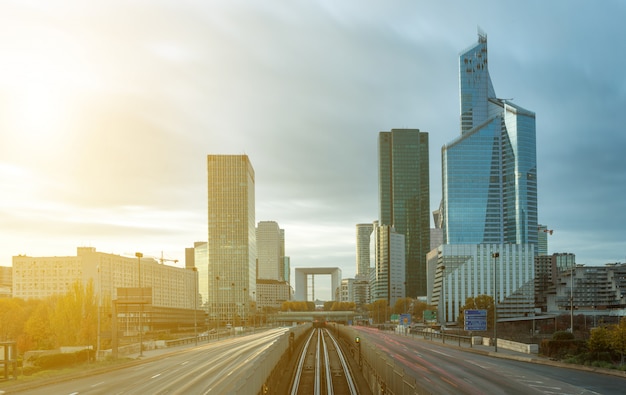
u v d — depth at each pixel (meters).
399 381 33.81
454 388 48.88
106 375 65.94
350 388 54.91
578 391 47.09
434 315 194.25
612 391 47.00
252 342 132.25
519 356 77.25
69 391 52.00
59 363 74.75
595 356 66.38
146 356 93.25
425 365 68.88
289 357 86.81
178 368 71.56
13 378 59.28
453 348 102.56
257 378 34.34
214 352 100.06
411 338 143.88
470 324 103.88
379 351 46.94
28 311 166.25
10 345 59.72
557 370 62.97
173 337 179.38
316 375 66.25
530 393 46.16
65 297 122.19
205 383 54.56
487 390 47.72
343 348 117.81
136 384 55.97
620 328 64.19
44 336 129.12
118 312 96.38
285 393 53.12
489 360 76.44
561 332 79.69
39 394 50.34
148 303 91.75
